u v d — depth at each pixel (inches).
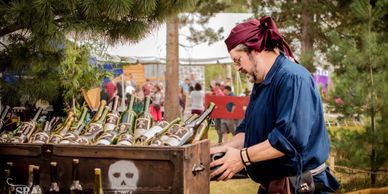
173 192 102.2
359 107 335.0
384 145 329.7
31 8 171.3
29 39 194.5
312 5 549.3
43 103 229.8
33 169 105.5
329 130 340.2
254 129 115.0
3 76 220.5
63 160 106.6
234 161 111.2
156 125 114.5
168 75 616.1
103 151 104.5
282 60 112.3
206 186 114.9
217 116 531.8
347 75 336.2
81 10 181.3
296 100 107.3
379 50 336.8
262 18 112.6
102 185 104.5
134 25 190.7
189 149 104.4
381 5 342.6
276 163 112.3
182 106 775.1
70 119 122.6
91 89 240.5
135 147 103.4
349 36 445.1
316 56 483.5
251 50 112.0
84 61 244.2
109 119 118.8
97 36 192.9
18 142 112.7
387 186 338.0
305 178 111.6
